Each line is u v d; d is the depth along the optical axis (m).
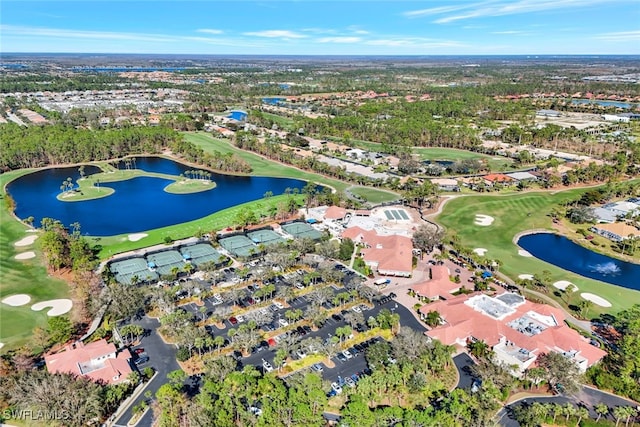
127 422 83.88
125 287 120.62
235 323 115.44
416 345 99.06
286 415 80.81
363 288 126.44
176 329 106.88
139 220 188.50
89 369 94.06
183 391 90.94
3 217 184.00
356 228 171.62
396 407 82.31
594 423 85.06
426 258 156.75
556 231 179.75
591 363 100.31
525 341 103.19
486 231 179.12
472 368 99.31
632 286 139.12
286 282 137.25
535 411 83.81
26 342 106.38
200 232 168.25
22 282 133.88
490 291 133.12
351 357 103.62
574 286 136.75
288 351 100.62
